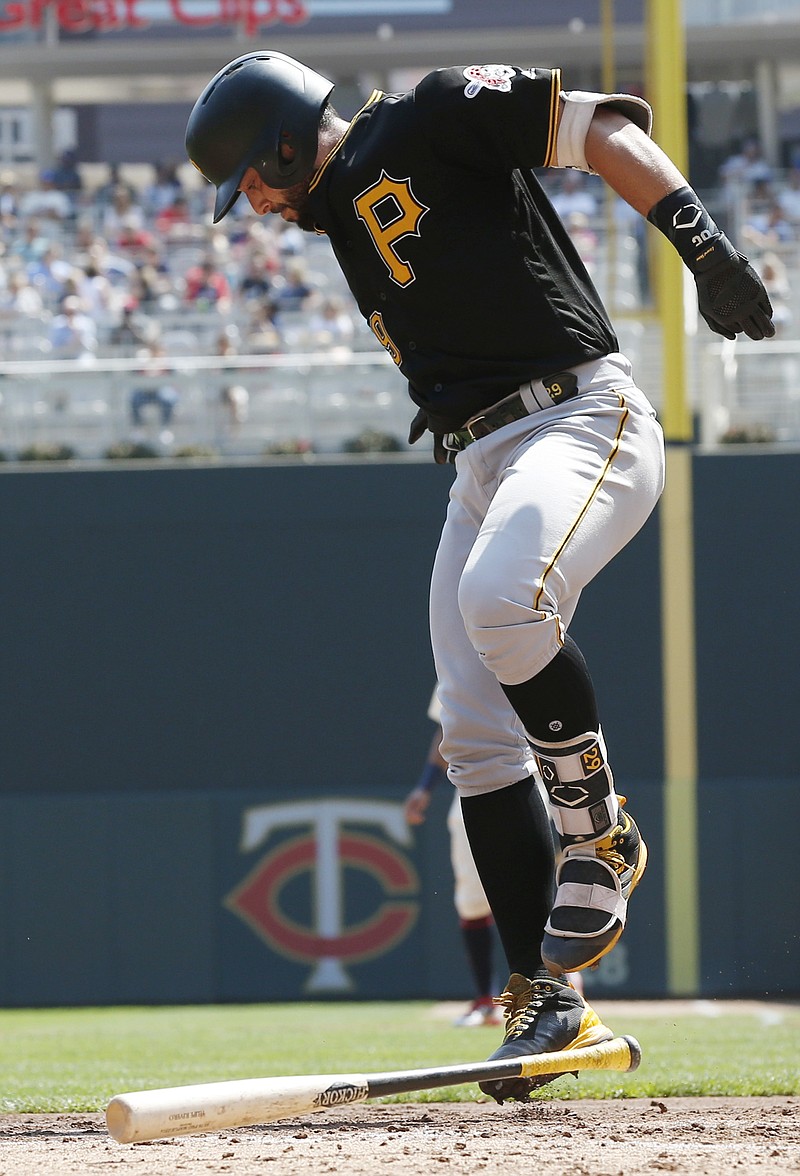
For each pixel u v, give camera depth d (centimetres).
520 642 930
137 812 3756
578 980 2222
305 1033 2486
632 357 4531
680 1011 3256
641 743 3953
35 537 4016
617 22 6072
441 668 1070
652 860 3766
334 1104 843
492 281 966
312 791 3772
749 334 968
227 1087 811
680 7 4312
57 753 3991
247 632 4000
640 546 3969
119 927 3731
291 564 4006
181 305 4903
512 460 995
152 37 6366
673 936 3750
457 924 3700
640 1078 1455
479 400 998
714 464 3984
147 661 4000
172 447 4169
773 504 3978
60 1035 2575
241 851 3747
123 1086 1457
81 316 4731
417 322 993
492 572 927
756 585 3969
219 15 6297
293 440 4147
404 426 4231
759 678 3956
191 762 3981
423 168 954
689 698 3953
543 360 981
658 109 4338
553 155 948
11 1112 1258
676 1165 880
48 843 3750
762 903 3756
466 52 6191
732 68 6153
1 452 4169
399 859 3734
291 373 4228
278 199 1027
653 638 3966
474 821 1065
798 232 5181
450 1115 1188
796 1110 1179
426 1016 3055
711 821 3769
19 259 5181
